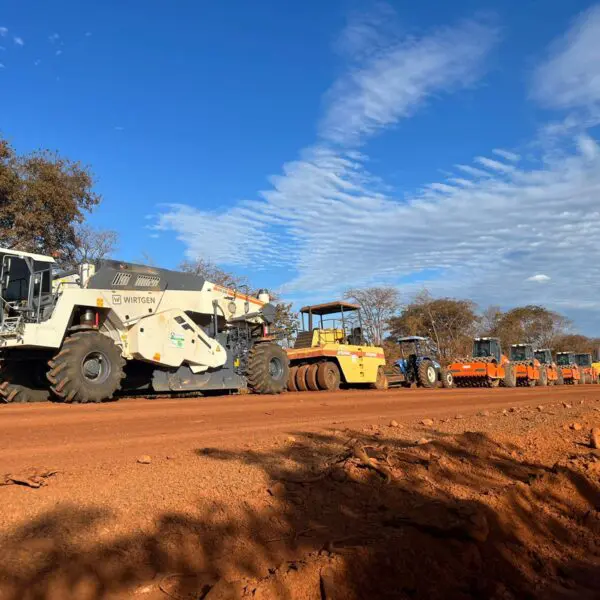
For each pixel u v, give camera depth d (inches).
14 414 373.1
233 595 128.2
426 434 309.7
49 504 166.9
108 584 132.0
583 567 177.8
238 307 645.9
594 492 224.7
